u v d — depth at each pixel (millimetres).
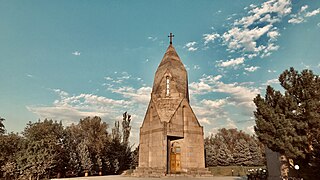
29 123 34719
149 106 37281
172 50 41500
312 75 14211
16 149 32406
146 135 35938
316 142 14000
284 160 20125
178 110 35344
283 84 15227
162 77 38062
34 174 31328
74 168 42969
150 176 31234
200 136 35938
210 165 60562
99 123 58125
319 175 14039
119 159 57969
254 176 25688
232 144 80312
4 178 30984
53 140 34375
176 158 34156
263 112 15125
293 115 14422
